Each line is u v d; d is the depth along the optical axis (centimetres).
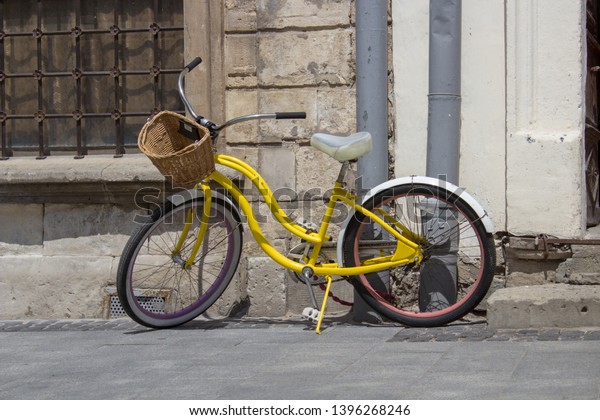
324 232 642
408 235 647
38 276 763
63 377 524
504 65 686
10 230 770
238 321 696
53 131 796
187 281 709
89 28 788
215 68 738
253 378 500
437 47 683
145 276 714
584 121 688
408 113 705
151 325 665
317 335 625
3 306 767
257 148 732
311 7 722
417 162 704
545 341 568
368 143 624
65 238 763
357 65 698
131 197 750
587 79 723
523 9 680
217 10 736
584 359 506
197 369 529
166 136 634
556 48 677
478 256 679
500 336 591
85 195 756
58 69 794
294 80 727
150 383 499
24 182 749
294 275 651
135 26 780
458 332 613
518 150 680
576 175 672
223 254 703
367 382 477
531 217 680
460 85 691
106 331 676
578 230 673
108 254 757
